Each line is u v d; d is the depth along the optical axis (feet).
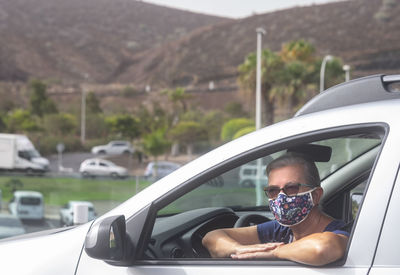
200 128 293.43
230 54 627.05
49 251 8.22
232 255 7.49
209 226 9.96
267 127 7.61
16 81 634.43
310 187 7.85
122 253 7.48
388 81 7.57
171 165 182.91
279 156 8.53
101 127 338.75
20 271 8.16
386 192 6.77
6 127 324.80
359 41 577.43
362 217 6.82
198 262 7.43
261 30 141.90
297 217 7.87
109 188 118.32
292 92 192.65
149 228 7.79
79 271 7.87
